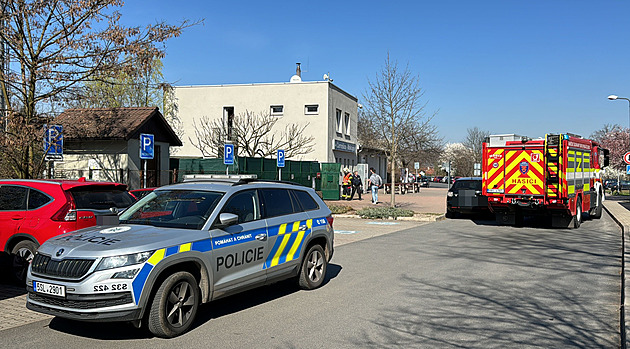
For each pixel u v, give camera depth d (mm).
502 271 9180
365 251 11570
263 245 6660
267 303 6930
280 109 33969
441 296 7305
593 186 18906
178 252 5492
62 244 5461
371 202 28328
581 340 5402
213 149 33250
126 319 5098
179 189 6676
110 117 19234
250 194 6801
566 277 8641
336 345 5227
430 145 44469
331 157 34125
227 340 5379
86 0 13234
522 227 16844
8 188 8016
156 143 20547
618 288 7809
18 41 13062
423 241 13281
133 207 6656
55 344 5227
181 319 5555
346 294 7434
